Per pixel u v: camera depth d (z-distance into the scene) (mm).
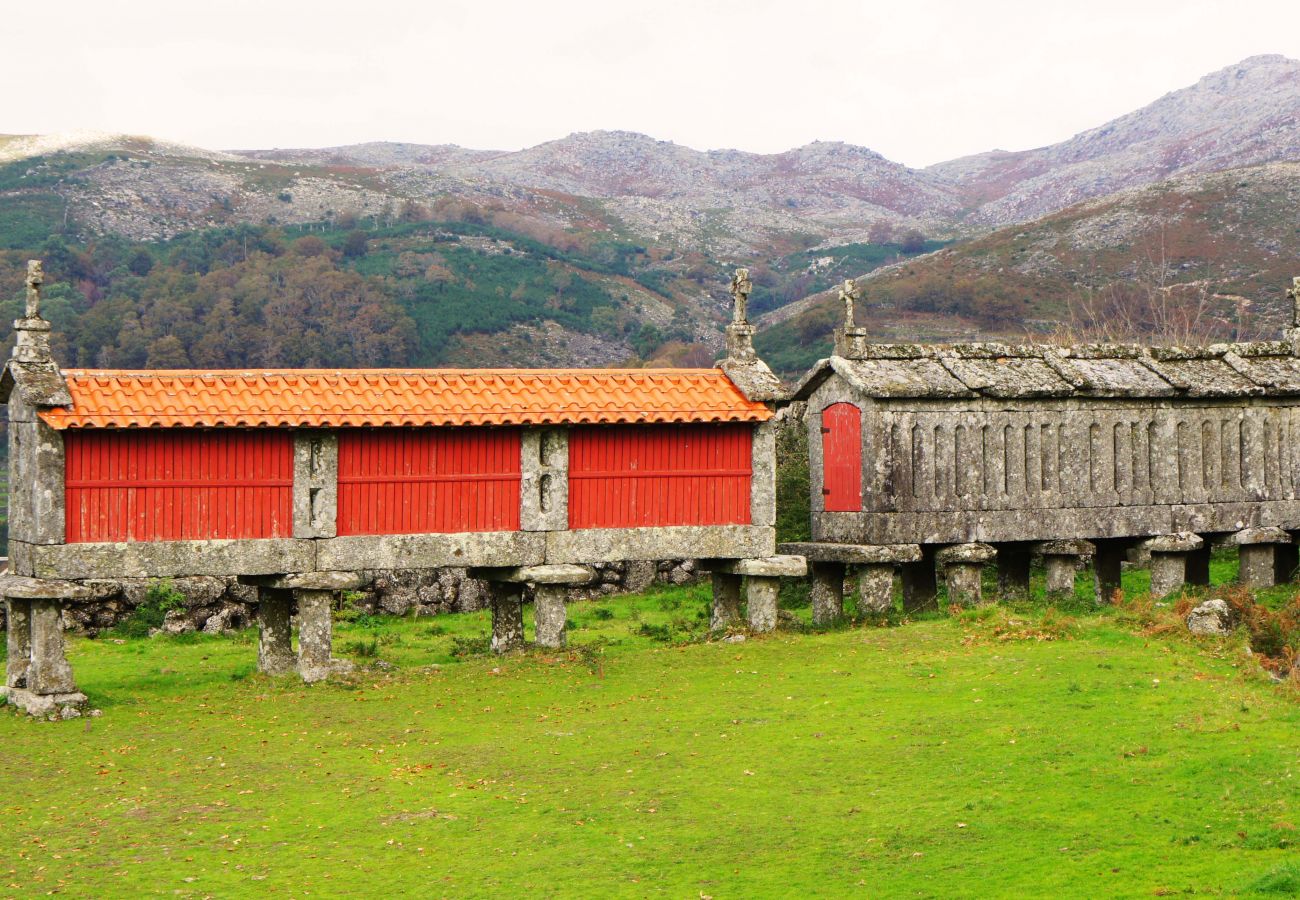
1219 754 15734
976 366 25812
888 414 24828
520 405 22875
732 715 19234
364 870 13898
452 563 22656
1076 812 14406
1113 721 17438
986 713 18297
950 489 25250
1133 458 26797
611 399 23547
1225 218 118812
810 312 115000
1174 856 13039
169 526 20953
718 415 23719
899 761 16609
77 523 20453
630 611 32219
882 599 25734
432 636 29391
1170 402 27109
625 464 23734
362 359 116250
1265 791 14461
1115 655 20875
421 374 23203
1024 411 25859
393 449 22359
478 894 13180
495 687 21688
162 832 15180
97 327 107375
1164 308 80438
